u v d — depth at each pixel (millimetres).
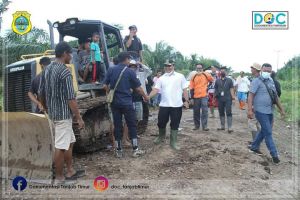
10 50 12938
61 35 7664
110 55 8125
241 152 6957
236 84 15562
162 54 28828
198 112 9133
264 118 6770
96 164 5945
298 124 11859
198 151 6719
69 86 4781
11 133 5469
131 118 6254
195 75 9078
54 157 4973
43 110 5227
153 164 5926
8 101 6613
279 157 7184
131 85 6285
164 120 6945
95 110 6613
